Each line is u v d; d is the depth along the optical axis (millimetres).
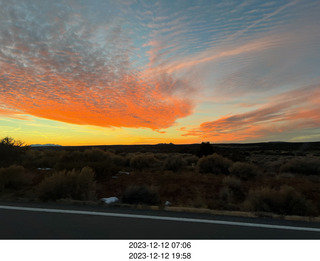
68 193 8469
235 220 5703
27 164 17016
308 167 16016
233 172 14977
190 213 6328
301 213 7543
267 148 64625
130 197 8922
